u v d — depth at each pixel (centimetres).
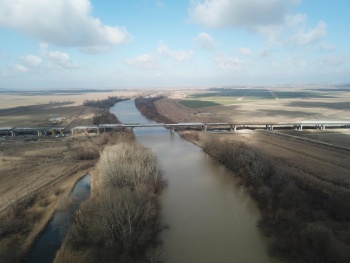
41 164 11056
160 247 5881
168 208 7581
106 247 5400
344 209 6625
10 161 11431
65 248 5544
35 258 5528
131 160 9012
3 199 7988
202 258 5609
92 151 12369
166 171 10431
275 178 8275
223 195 8356
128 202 5984
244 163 9638
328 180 8638
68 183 9094
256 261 5509
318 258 5112
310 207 6950
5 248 5725
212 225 6756
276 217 6681
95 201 6638
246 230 6538
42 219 6856
